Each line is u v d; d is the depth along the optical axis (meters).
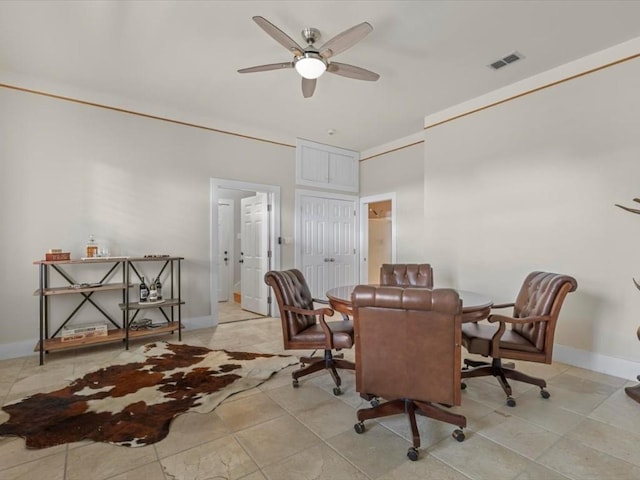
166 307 4.11
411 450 1.73
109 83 3.48
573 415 2.17
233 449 1.81
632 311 2.74
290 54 2.95
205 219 4.38
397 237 5.32
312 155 5.40
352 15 2.43
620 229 2.80
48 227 3.41
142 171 3.93
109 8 2.34
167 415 2.14
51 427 1.99
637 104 2.71
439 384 1.75
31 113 3.33
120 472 1.62
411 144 5.11
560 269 3.14
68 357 3.22
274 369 2.92
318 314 2.52
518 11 2.38
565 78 3.09
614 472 1.63
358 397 2.43
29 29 2.57
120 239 3.79
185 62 3.07
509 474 1.62
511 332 2.59
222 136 4.52
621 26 2.55
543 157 3.25
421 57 2.97
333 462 1.71
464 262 3.93
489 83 3.46
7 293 3.22
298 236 5.24
